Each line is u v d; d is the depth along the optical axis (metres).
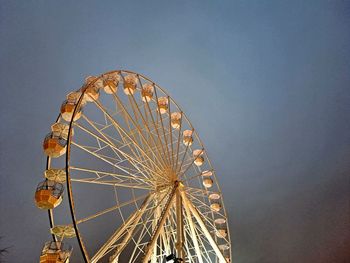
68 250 16.83
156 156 18.81
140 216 17.77
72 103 18.94
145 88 21.23
